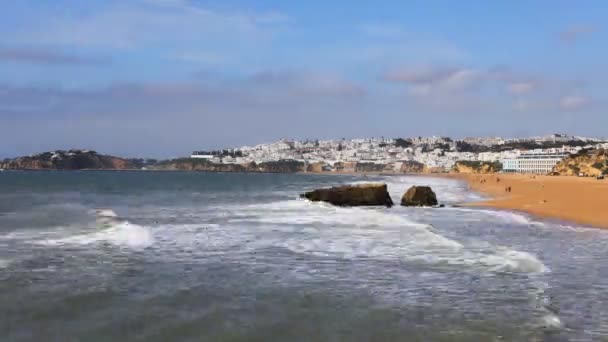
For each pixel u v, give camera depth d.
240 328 10.74
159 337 10.15
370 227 29.25
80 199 58.38
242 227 29.28
